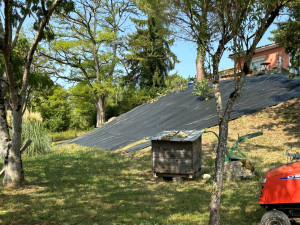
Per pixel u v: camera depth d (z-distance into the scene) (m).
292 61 16.44
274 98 15.59
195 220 5.75
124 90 37.94
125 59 32.62
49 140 17.08
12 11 8.38
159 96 23.56
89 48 29.34
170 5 5.45
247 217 5.84
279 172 4.96
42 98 34.28
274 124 13.26
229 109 4.99
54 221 5.93
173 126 16.02
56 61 31.17
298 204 4.81
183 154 9.06
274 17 5.02
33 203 7.16
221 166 4.85
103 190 8.34
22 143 15.59
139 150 13.98
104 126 22.39
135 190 8.23
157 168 9.30
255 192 7.39
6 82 8.57
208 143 13.09
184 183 8.86
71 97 32.41
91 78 33.53
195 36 5.29
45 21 8.46
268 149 11.24
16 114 8.76
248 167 8.82
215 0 5.09
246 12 4.95
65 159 13.91
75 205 6.96
